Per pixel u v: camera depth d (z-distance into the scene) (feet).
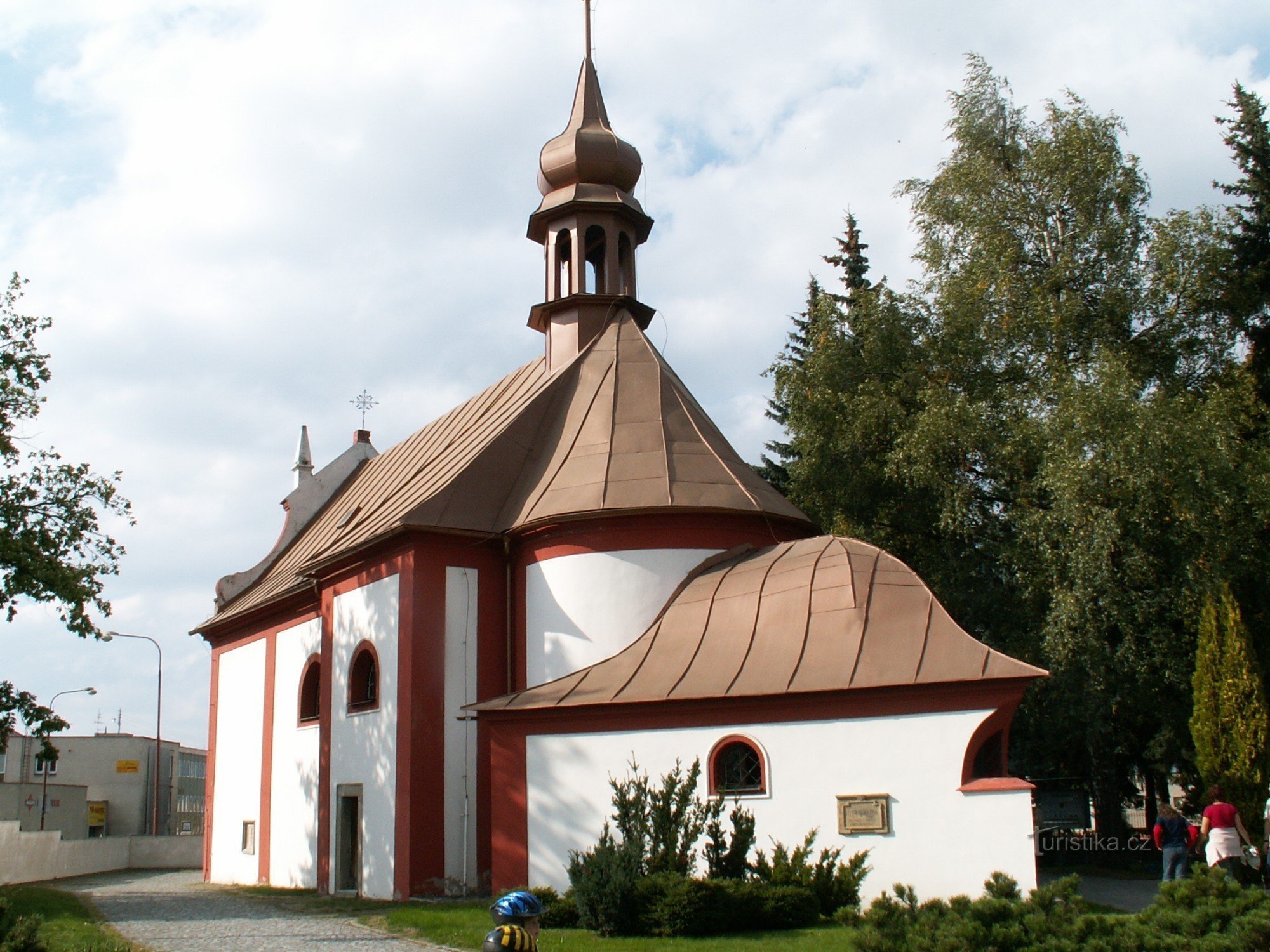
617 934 45.98
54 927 52.95
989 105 94.84
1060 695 77.41
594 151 90.17
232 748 103.14
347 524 101.55
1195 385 88.12
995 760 53.83
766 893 47.06
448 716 69.72
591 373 82.99
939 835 51.98
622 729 59.47
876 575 60.49
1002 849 50.75
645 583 69.56
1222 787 67.41
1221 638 70.08
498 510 75.31
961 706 52.85
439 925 51.11
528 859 60.03
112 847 136.15
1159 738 93.15
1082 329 87.61
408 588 71.20
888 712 54.13
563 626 70.08
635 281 91.30
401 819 67.87
